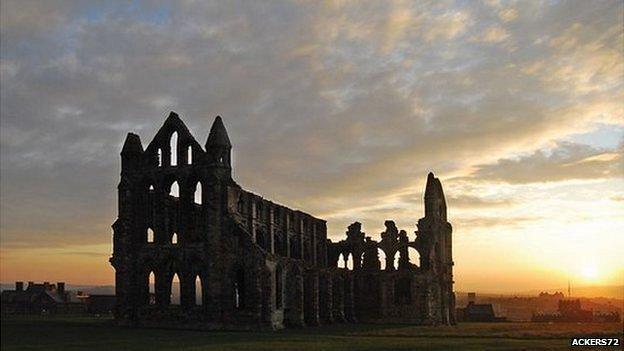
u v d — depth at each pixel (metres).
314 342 58.06
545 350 49.19
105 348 50.44
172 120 86.38
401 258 115.06
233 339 61.72
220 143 83.56
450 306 121.19
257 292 79.44
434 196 116.69
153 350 48.97
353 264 116.94
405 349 50.22
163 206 85.19
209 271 81.00
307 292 97.00
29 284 160.62
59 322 87.69
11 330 71.06
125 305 83.69
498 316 162.50
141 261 84.50
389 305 113.62
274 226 95.75
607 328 84.75
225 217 82.00
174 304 82.81
